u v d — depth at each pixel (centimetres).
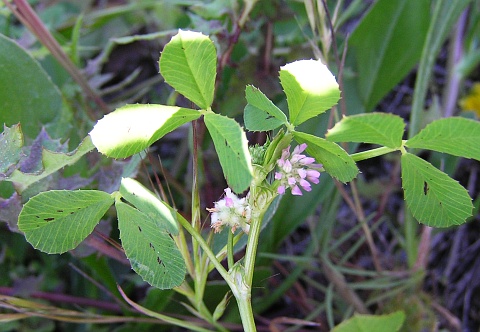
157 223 10
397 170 23
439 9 19
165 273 10
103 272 18
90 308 20
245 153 8
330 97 10
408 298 20
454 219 11
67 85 22
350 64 21
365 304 20
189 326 14
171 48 10
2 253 20
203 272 13
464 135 9
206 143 21
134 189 10
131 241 10
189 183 22
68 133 18
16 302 15
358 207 20
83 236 11
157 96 25
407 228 20
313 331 20
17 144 13
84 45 29
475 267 22
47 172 13
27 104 17
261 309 20
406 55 21
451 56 24
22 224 10
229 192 11
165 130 10
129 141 10
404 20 20
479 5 23
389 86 21
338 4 17
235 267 11
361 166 26
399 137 9
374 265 23
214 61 10
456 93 24
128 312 18
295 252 24
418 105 19
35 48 24
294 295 21
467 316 22
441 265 23
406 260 22
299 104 10
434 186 10
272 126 10
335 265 21
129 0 32
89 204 11
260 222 11
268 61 21
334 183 19
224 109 20
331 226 20
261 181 10
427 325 19
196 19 19
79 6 31
